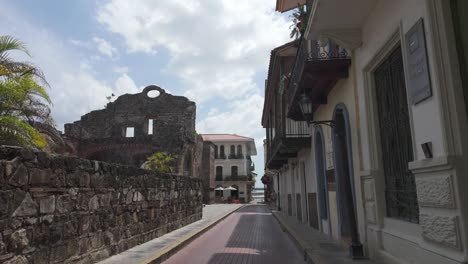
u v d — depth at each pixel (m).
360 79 7.55
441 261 4.41
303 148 15.48
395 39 5.91
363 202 7.51
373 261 6.98
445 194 4.27
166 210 12.31
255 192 93.88
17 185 5.05
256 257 8.96
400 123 6.07
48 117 7.36
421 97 4.78
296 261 8.51
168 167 27.92
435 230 4.52
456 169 4.11
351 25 7.39
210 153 49.66
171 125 35.19
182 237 11.25
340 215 9.52
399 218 6.21
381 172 6.89
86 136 36.31
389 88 6.57
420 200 4.89
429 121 4.63
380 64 6.91
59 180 6.05
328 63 8.47
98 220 7.43
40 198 5.54
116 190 8.36
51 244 5.77
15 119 6.41
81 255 6.70
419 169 4.84
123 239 8.67
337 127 8.23
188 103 39.69
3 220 4.76
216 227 16.33
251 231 14.88
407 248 5.58
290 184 21.58
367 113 7.20
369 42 6.99
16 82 6.79
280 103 17.72
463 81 4.29
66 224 6.22
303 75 9.23
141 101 39.88
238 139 67.19
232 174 66.12
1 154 4.97
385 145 6.80
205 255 9.20
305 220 16.22
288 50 16.78
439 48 4.44
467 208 4.04
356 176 7.96
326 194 11.23
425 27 4.68
